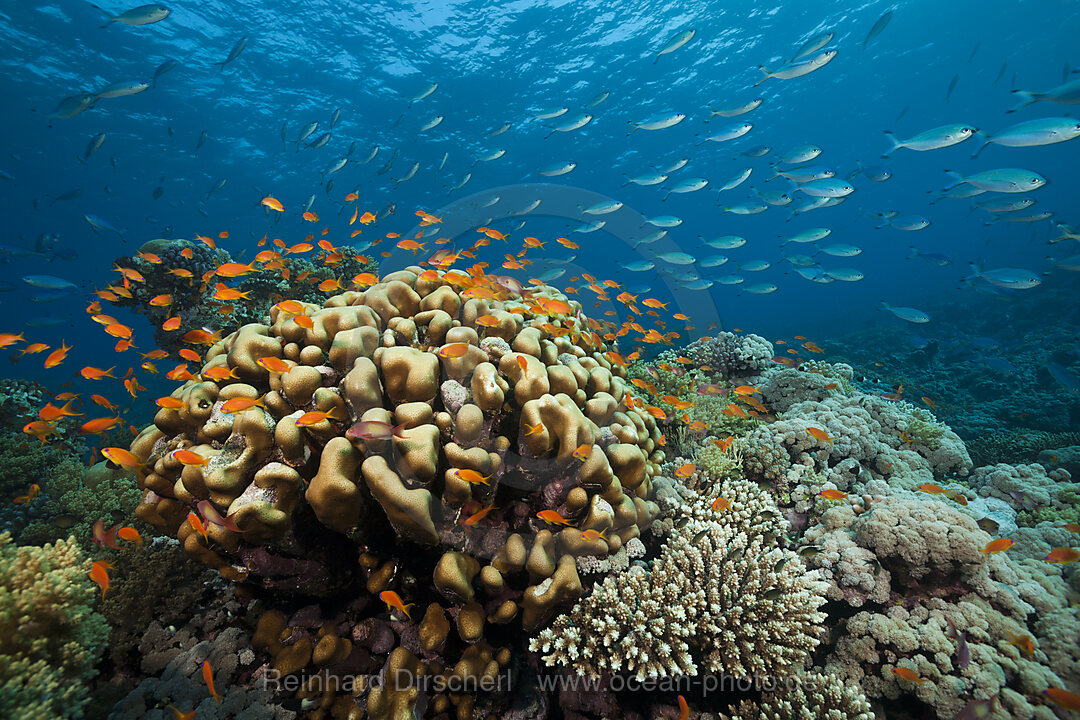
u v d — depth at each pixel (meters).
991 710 2.56
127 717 2.58
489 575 2.59
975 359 14.98
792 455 5.20
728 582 3.17
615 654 2.79
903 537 3.50
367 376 2.72
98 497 4.89
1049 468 6.75
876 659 3.14
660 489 3.93
